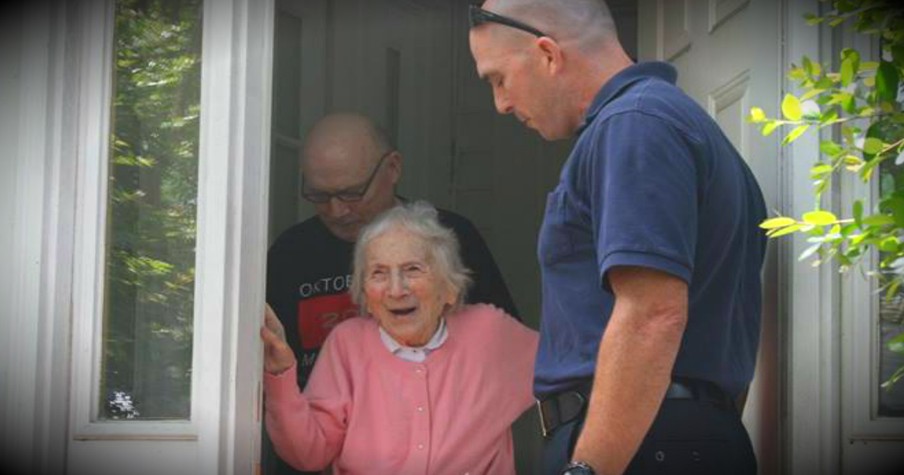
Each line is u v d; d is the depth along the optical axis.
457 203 5.43
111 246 3.32
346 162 4.14
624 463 2.59
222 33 3.32
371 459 3.42
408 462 3.42
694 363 2.82
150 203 3.33
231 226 3.27
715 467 2.79
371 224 3.59
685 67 3.72
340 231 4.16
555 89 2.99
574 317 2.85
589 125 2.86
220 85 3.30
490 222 5.43
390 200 4.22
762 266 3.23
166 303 3.30
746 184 3.02
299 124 4.74
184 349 3.29
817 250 3.07
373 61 5.07
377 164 4.17
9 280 3.32
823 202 3.18
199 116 3.32
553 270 2.89
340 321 4.06
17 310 3.31
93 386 3.29
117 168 3.34
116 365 3.30
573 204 2.81
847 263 2.87
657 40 3.87
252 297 3.27
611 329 2.60
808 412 3.15
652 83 2.83
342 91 4.93
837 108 3.11
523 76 2.99
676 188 2.64
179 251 3.31
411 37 5.25
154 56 3.35
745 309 3.01
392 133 5.17
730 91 3.46
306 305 4.09
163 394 3.29
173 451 3.25
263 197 3.30
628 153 2.66
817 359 3.15
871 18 2.94
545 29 2.98
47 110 3.34
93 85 3.35
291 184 4.67
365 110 5.04
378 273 3.53
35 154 3.33
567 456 2.84
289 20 4.73
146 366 3.29
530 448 5.05
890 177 2.92
